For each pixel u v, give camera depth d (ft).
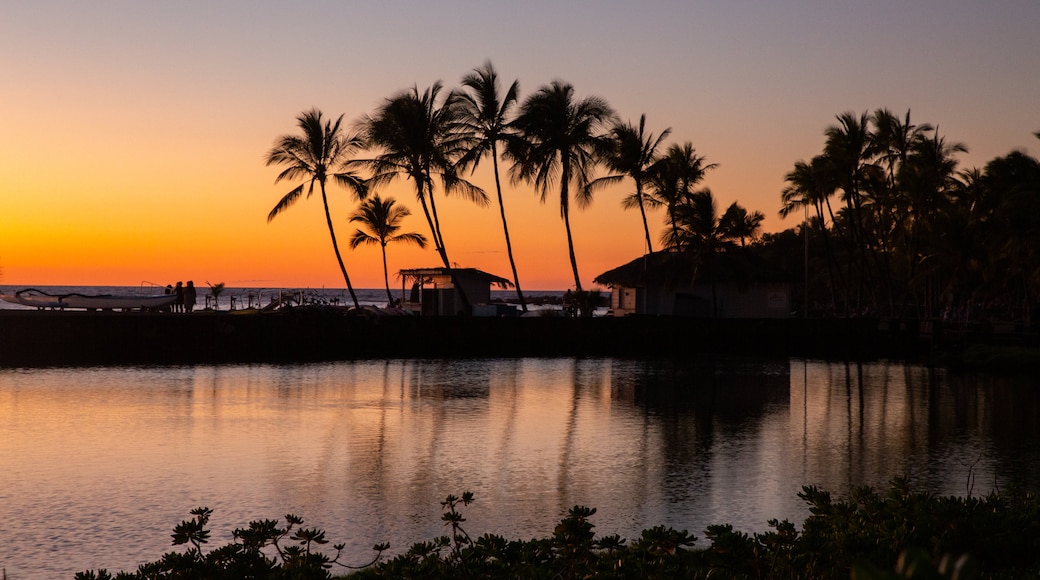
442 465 65.92
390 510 52.24
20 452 70.03
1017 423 90.89
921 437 81.25
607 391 119.03
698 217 218.79
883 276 270.46
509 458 68.95
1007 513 33.27
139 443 74.54
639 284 223.51
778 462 68.03
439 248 207.92
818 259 324.80
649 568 26.37
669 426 86.99
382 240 256.32
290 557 29.53
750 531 47.55
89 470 63.10
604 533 47.09
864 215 270.87
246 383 125.49
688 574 25.64
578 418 91.97
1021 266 205.46
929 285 244.63
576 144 205.57
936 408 103.35
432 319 186.39
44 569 40.78
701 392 119.03
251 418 89.81
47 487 57.52
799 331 205.05
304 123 202.28
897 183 234.17
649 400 108.99
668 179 235.20
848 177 227.40
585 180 210.79
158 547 44.42
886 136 236.22
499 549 27.61
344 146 205.05
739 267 219.41
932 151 233.14
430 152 199.21
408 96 199.93
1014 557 30.19
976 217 212.23
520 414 94.58
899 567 7.00
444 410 97.25
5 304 394.52
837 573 26.94
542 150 205.46
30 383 123.54
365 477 61.41
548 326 192.24
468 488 58.29
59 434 78.84
